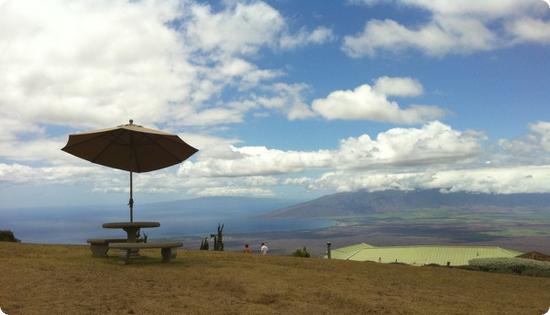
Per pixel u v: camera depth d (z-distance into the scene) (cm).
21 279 801
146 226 1160
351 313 706
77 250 1340
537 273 1569
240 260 1224
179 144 1234
